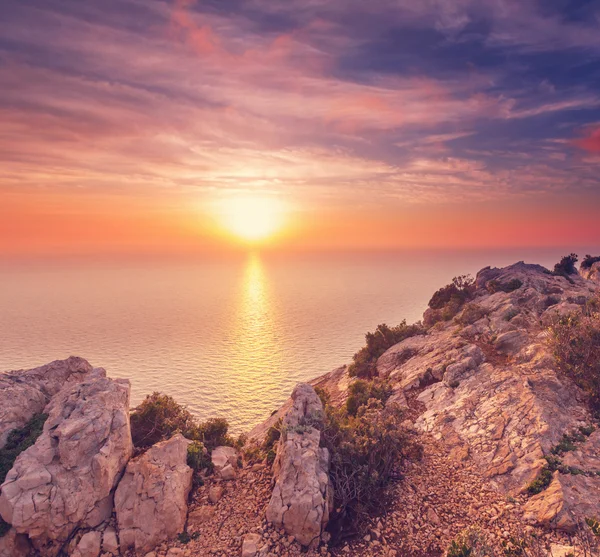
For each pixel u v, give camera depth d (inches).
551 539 687.7
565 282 2402.8
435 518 781.3
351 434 944.9
